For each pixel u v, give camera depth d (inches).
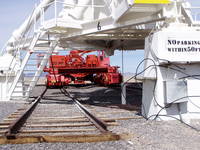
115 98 581.0
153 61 310.7
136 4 312.0
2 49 624.7
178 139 216.4
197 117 309.6
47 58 488.7
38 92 794.8
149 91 318.7
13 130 232.7
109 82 842.8
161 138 219.3
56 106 432.5
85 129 242.2
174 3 318.0
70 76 1011.3
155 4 320.5
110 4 416.8
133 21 359.6
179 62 300.8
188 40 304.7
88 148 187.2
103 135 207.0
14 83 508.1
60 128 255.4
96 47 706.2
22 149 185.3
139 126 267.0
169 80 295.1
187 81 305.3
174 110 302.7
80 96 636.1
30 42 507.5
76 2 525.7
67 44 615.8
